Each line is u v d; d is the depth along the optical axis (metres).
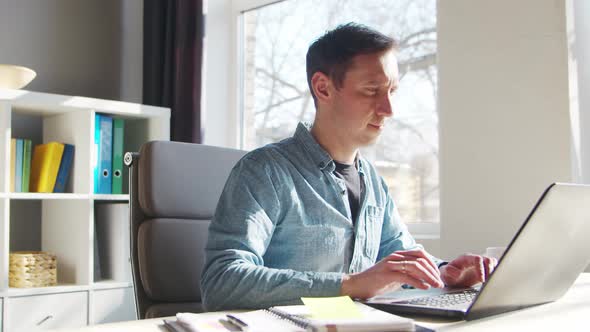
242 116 3.17
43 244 2.81
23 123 2.83
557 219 0.94
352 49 1.35
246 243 1.20
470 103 2.09
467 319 0.92
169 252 1.52
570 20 1.92
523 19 1.99
